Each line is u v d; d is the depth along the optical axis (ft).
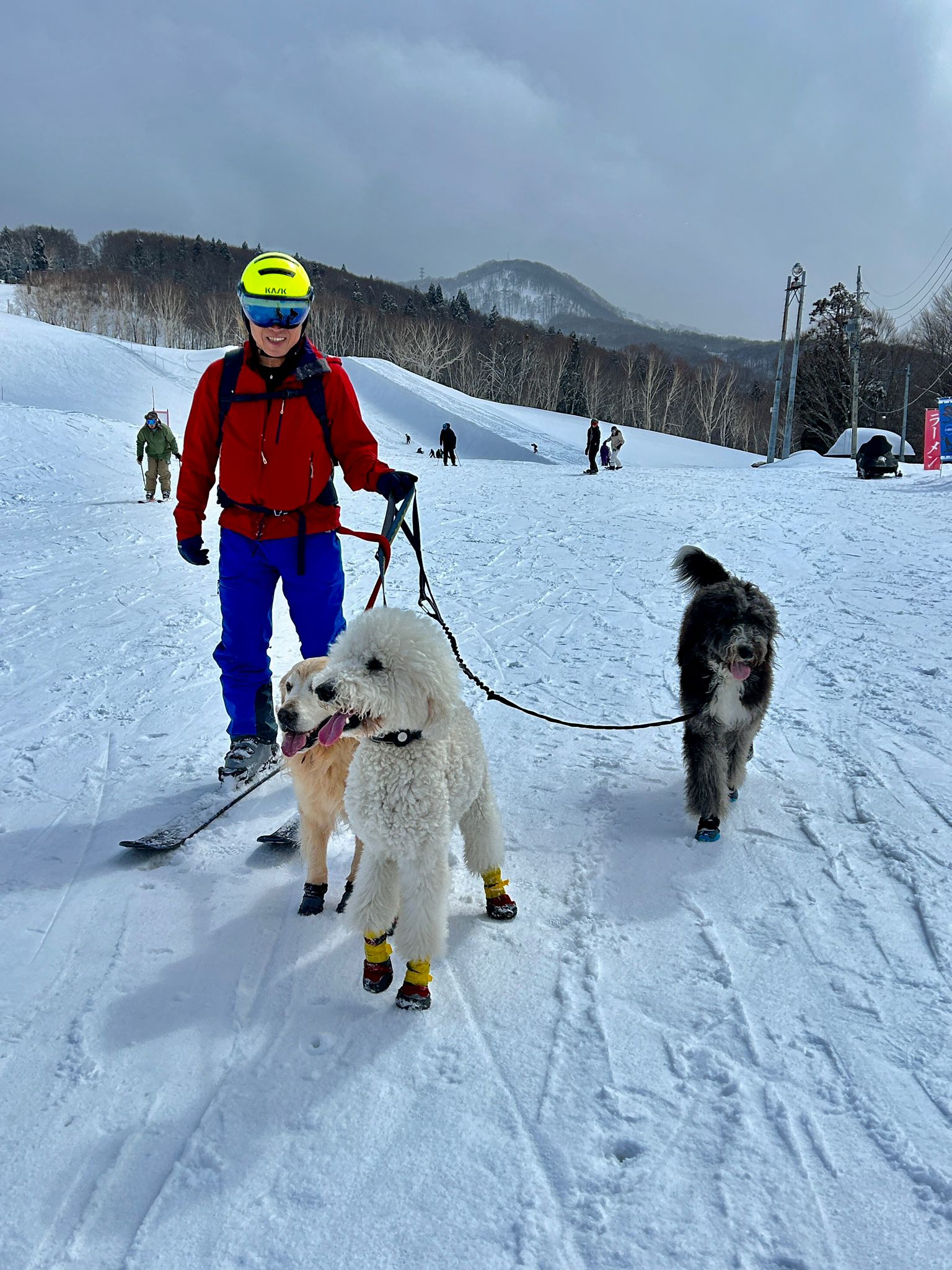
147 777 16.34
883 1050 8.96
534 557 40.57
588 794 15.72
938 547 41.32
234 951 10.93
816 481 83.35
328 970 10.59
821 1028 9.35
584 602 31.65
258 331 13.55
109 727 18.97
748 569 37.11
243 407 14.05
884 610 29.12
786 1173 7.50
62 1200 7.30
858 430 132.77
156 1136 7.99
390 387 187.93
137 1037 9.29
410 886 9.89
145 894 12.21
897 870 12.62
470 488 72.84
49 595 31.83
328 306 320.09
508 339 336.08
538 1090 8.55
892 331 216.95
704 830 13.80
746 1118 8.11
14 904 11.89
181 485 14.97
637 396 313.73
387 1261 6.75
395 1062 8.98
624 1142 7.89
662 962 10.61
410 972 9.78
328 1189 7.43
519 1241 6.90
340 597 15.26
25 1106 8.31
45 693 21.16
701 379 336.70
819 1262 6.69
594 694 21.54
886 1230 6.95
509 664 24.18
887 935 11.03
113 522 49.75
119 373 156.56
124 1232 7.02
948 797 14.94
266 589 15.19
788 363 310.86
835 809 14.83
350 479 14.84
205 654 24.63
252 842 13.89
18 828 14.17
